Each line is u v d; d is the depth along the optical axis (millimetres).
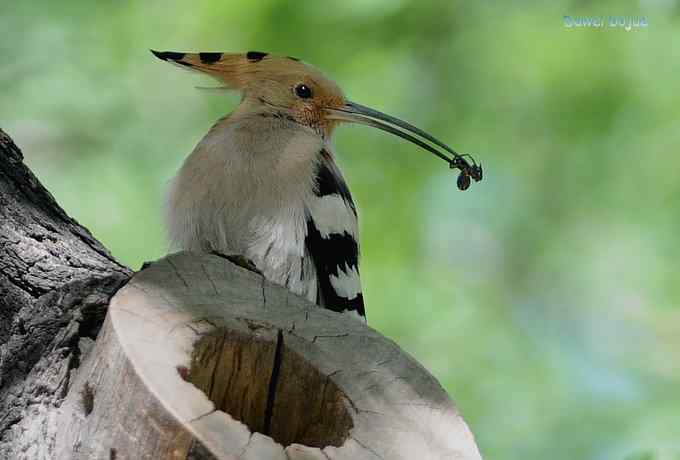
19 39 12812
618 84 12430
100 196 12344
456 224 12805
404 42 12805
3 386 4672
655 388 11836
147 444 3920
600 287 12781
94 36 12805
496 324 12328
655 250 12578
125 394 4027
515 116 12750
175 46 12523
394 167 12641
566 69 12453
